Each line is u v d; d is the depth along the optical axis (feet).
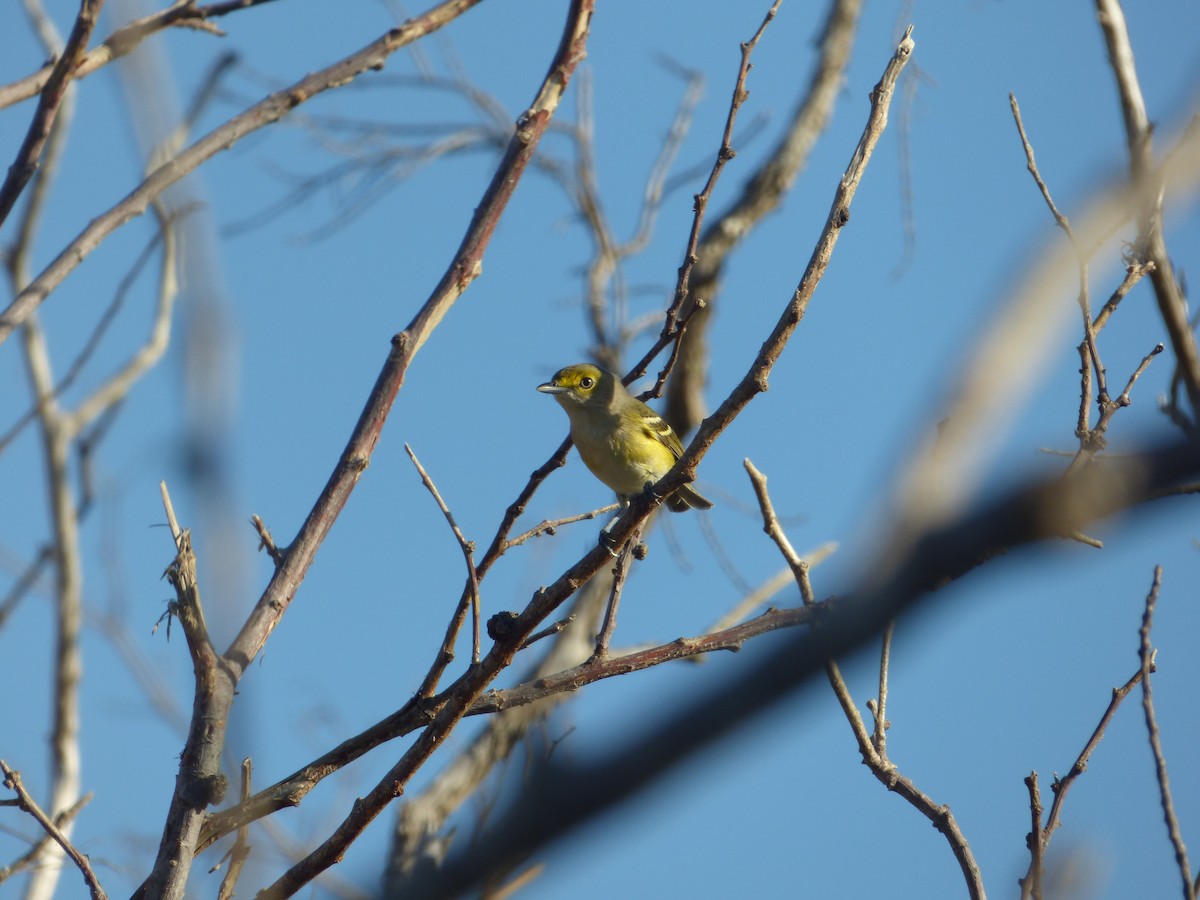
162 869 21.08
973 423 14.87
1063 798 24.75
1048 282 14.94
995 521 14.94
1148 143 26.58
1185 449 15.30
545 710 35.47
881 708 27.20
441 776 45.78
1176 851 23.54
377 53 31.12
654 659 25.63
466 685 23.43
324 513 24.62
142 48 29.12
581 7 28.94
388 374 25.77
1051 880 23.84
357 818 22.79
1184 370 27.61
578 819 16.76
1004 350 14.73
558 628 23.84
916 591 15.15
